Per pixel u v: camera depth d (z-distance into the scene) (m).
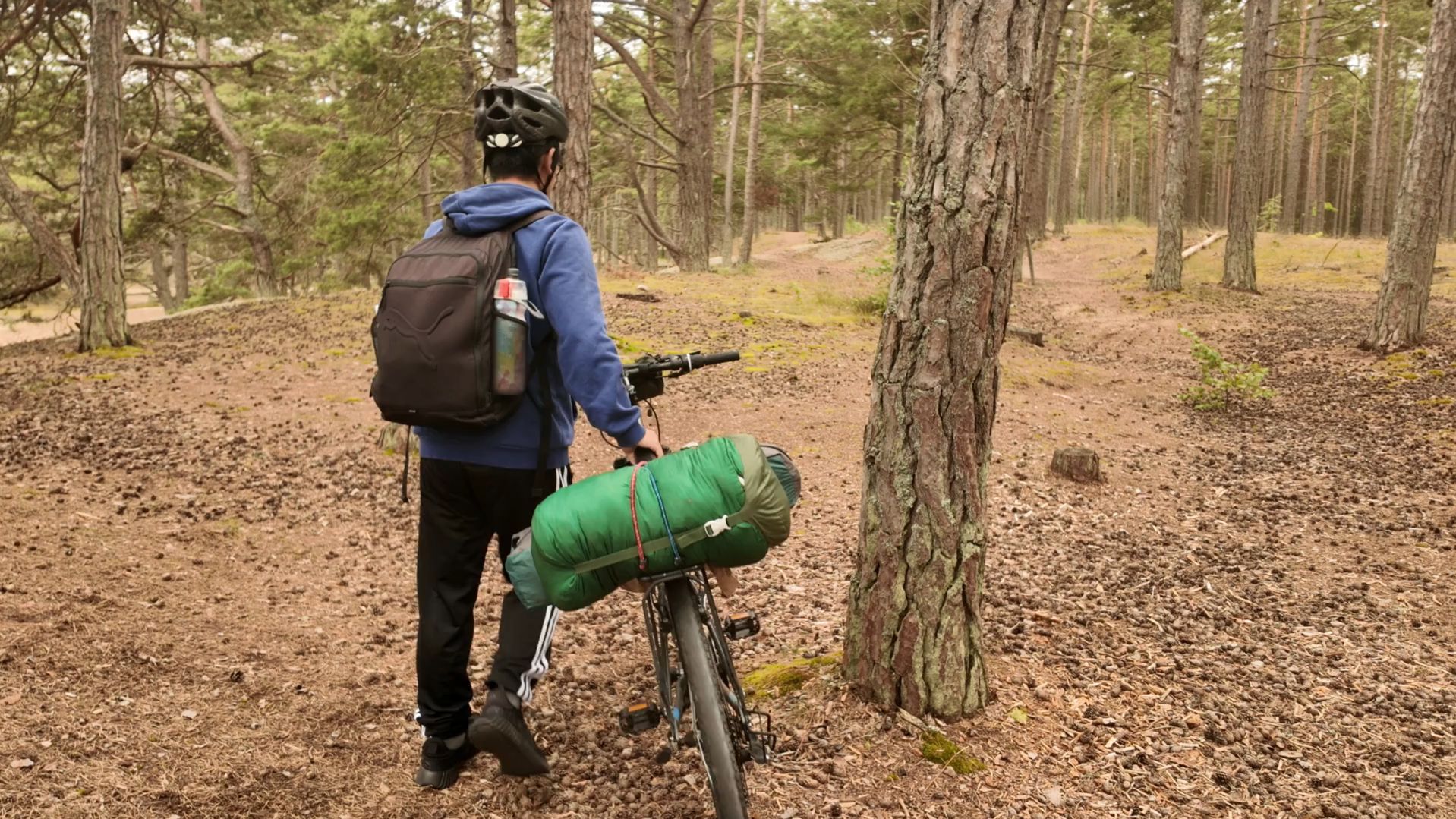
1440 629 4.24
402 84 19.55
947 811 2.64
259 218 26.31
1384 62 38.84
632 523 2.21
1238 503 6.41
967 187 2.74
